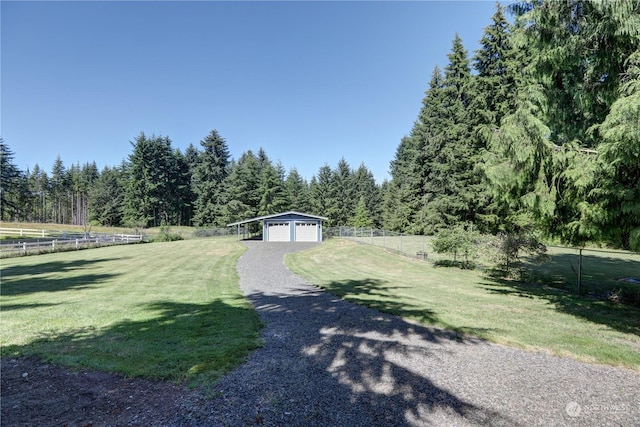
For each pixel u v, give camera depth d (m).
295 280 12.61
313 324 6.54
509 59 21.02
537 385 3.84
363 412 3.22
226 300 8.83
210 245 28.77
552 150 6.63
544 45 7.20
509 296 9.40
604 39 6.32
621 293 9.19
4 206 62.44
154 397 3.55
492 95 21.62
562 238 7.50
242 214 47.03
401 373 4.18
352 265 17.14
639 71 5.62
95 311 7.47
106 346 5.12
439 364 4.48
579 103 7.05
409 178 39.06
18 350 4.96
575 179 6.22
